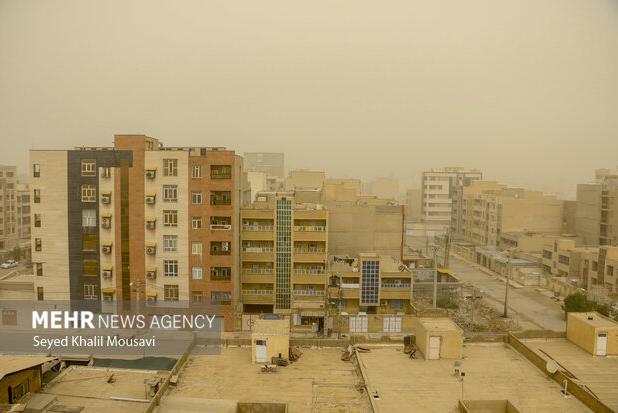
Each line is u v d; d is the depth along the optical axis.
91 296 50.94
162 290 50.56
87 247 50.59
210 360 27.38
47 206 50.38
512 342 29.20
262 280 53.91
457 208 113.62
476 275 82.31
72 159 49.94
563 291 68.19
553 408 21.70
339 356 28.06
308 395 23.12
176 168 49.69
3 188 89.25
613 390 23.16
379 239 64.75
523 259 83.38
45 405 23.39
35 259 50.75
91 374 27.52
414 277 65.81
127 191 49.94
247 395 23.11
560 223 94.75
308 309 53.12
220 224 49.91
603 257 65.38
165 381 23.91
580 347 28.69
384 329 49.88
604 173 93.69
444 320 29.27
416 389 23.45
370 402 22.22
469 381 24.39
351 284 53.47
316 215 53.72
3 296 51.41
